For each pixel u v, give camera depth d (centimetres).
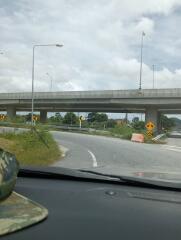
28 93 9625
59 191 365
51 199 329
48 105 9769
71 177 434
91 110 10362
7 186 243
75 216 281
